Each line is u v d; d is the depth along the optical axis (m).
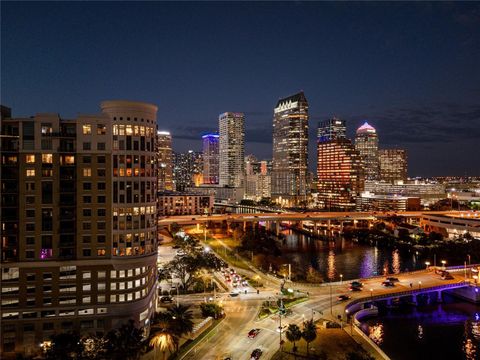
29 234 125.19
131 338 106.06
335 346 128.25
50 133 126.12
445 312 182.62
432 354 139.50
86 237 128.50
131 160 130.38
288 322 146.00
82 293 127.75
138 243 131.50
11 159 124.75
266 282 199.88
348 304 165.25
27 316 125.00
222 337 133.25
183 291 182.12
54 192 126.19
